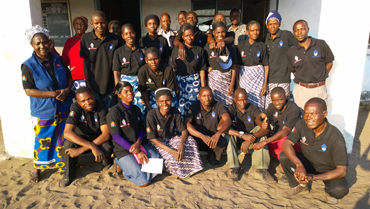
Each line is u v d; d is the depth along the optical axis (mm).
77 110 2961
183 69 3561
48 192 2789
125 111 2988
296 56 3357
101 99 3574
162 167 2898
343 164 2334
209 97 3068
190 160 3033
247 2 8719
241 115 3354
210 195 2691
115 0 9766
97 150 2863
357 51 3465
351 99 3611
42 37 2736
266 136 3133
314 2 5789
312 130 2494
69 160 2918
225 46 3535
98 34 3344
